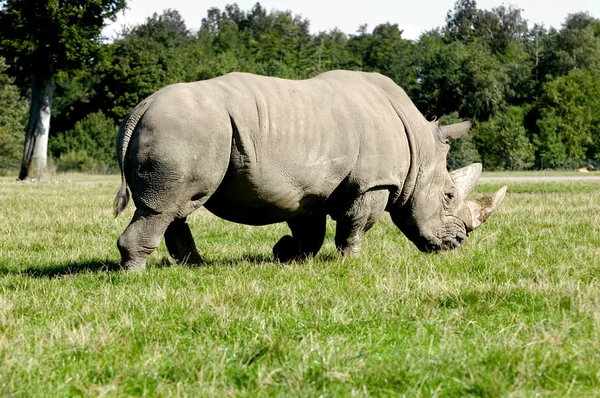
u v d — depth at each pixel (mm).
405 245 13516
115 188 33750
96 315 7375
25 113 75875
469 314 7547
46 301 8273
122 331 6871
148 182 9539
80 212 20031
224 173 9742
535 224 16156
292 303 7941
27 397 5340
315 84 10805
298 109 10211
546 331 6676
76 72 43031
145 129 9477
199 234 15727
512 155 75125
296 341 6602
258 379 5621
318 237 11781
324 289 8773
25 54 40344
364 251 12328
